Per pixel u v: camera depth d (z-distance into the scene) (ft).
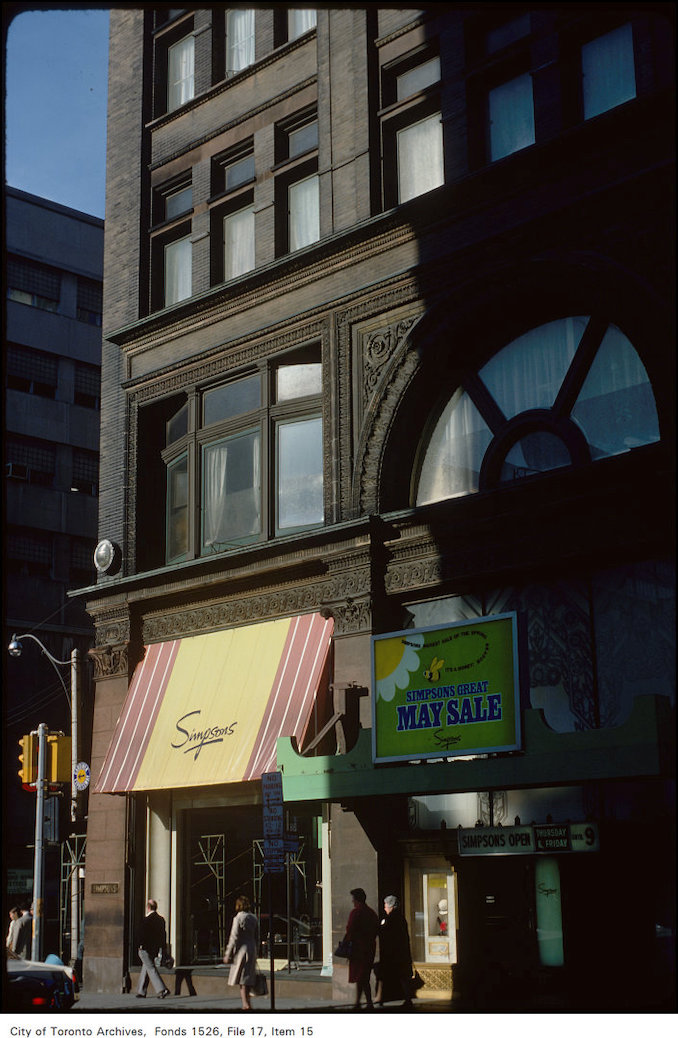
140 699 82.94
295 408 79.82
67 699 152.56
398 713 63.05
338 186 78.84
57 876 146.20
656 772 50.60
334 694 70.49
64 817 133.90
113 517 90.68
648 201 61.31
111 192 97.55
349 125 79.05
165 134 94.84
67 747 90.33
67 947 115.85
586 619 61.11
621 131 62.59
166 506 89.76
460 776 58.29
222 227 89.40
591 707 59.93
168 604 84.33
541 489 63.00
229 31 92.53
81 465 162.91
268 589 77.61
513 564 63.98
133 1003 69.10
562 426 64.59
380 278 74.54
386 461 72.59
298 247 83.15
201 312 86.74
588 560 61.05
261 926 73.67
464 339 70.90
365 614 69.92
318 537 73.05
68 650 155.12
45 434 159.22
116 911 80.64
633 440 61.87
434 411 72.64
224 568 79.51
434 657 62.08
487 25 72.79
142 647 86.12
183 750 77.25
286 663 73.97
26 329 160.66
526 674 58.34
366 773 62.44
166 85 97.30
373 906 65.10
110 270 95.96
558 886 59.00
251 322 83.30
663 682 57.21
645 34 62.85
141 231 94.07
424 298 71.87
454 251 70.03
